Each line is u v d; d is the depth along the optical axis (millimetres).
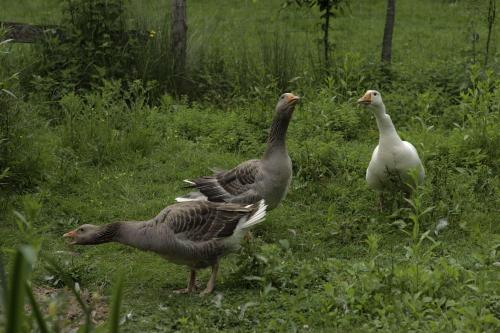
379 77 12492
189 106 12164
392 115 11430
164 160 9930
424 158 9281
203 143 10398
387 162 8023
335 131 10875
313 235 7871
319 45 14133
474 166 9461
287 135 10367
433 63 13453
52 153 9422
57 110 11219
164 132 10781
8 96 9023
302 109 11062
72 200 8633
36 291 6637
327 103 11109
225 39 16391
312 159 9398
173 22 12391
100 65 11984
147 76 12094
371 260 6453
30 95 11023
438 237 7668
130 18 12656
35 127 9977
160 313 6188
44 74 11891
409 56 16094
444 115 11242
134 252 7562
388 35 13453
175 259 6477
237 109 11344
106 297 6598
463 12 20812
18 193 8750
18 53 12203
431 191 8258
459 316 5730
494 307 5938
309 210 8523
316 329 5750
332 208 7840
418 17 20906
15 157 8891
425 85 12375
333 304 6012
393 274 6176
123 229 6527
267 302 6254
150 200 8742
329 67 12742
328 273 6719
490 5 13258
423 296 6086
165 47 12328
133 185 9148
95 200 8680
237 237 6547
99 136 10000
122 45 12250
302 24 19266
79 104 10688
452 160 9516
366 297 5965
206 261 6508
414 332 5500
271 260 6547
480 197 8688
